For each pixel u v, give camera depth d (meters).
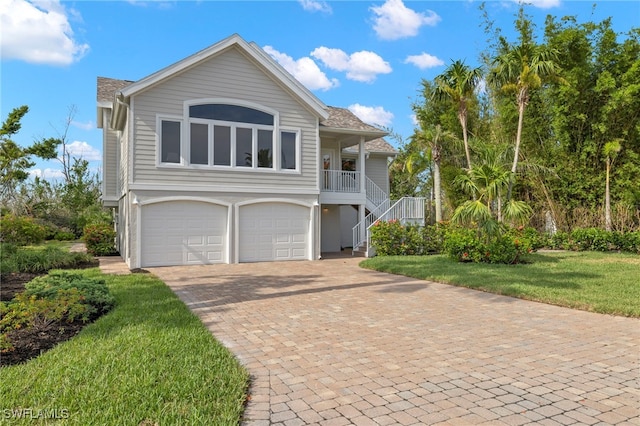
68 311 6.14
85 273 11.46
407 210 18.31
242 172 14.90
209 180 14.39
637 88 17.31
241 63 14.86
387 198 20.59
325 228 20.59
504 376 4.32
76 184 34.09
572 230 19.08
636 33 18.38
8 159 27.81
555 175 19.06
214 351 4.84
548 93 19.58
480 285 9.27
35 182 32.69
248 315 7.01
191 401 3.52
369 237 16.89
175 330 5.68
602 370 4.50
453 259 13.49
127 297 8.02
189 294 8.80
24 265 11.88
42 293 6.79
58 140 31.23
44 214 29.73
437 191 18.52
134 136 13.29
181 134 13.96
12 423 3.08
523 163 18.42
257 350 5.18
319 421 3.32
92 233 17.91
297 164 15.88
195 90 14.16
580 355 5.00
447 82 16.45
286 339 5.66
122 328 5.74
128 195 13.33
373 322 6.57
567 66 18.83
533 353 5.08
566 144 19.58
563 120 19.27
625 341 5.57
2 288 9.13
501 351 5.16
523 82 14.72
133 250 13.28
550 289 8.53
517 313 7.17
